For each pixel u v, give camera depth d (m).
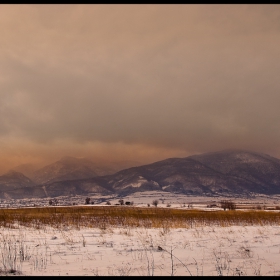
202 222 26.97
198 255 11.46
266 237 16.69
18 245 13.66
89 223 25.73
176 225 22.83
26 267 9.42
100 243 14.29
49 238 16.03
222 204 108.62
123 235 17.61
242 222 27.25
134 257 11.02
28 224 24.67
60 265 9.70
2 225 23.78
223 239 15.84
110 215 38.09
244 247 13.24
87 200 194.38
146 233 17.77
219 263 10.05
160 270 9.04
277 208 130.50
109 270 9.01
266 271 8.94
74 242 14.62
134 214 39.84
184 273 8.66
